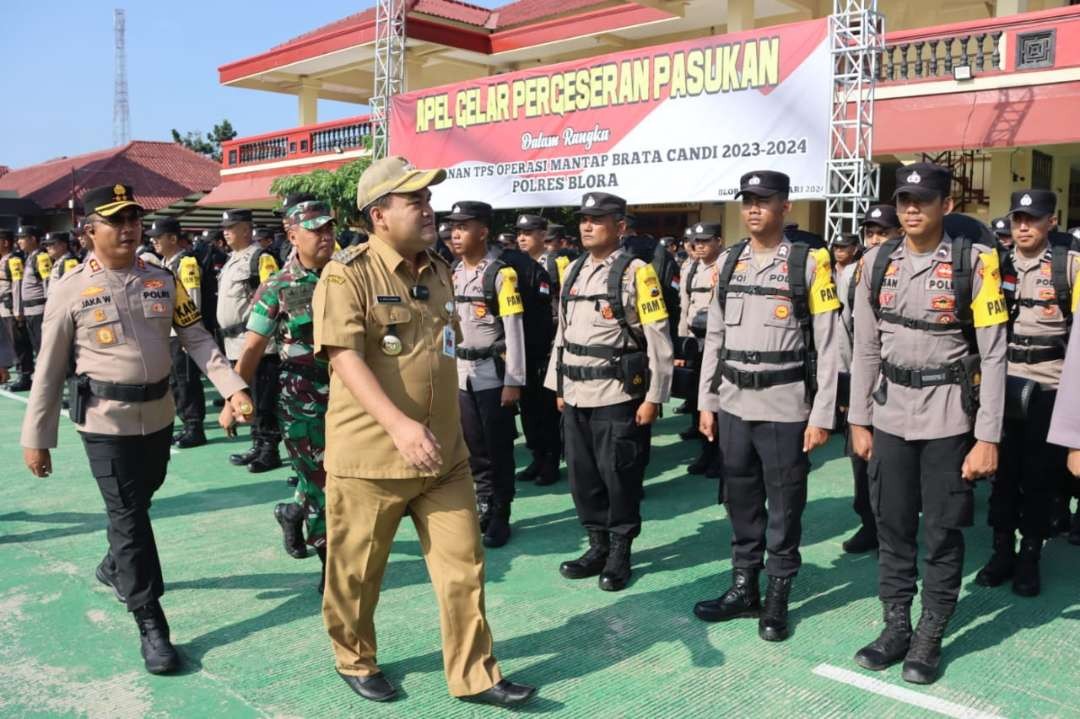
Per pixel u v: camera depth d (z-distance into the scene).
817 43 8.57
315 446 3.92
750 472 3.86
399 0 14.20
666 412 9.07
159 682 3.31
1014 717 3.05
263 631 3.77
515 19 19.77
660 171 9.96
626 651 3.58
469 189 12.06
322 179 15.59
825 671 3.41
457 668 3.10
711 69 9.38
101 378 3.46
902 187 3.35
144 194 30.05
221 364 3.76
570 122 10.81
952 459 3.35
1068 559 4.75
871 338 3.61
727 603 3.90
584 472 4.41
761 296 3.77
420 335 2.96
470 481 3.14
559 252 8.99
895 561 3.53
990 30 10.90
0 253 10.81
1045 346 4.36
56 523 5.35
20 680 3.32
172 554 4.80
